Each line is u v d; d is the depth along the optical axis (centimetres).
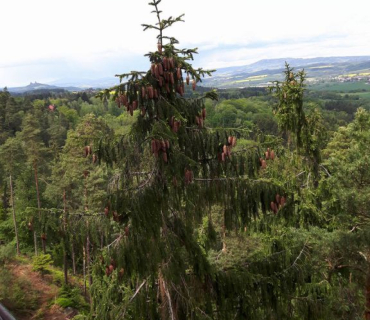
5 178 2952
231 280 536
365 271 686
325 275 726
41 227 481
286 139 968
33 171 2878
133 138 475
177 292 511
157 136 424
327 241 623
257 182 490
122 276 471
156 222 461
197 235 638
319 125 995
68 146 2059
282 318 548
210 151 491
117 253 457
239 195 490
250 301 532
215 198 502
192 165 441
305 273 573
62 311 1697
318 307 566
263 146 484
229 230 518
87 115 2162
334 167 705
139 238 454
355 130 725
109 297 539
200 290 536
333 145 1809
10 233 2864
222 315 531
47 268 2166
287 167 898
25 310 1636
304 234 664
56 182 2209
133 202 435
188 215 521
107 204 432
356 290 709
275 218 744
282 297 552
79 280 2150
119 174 477
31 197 2892
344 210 660
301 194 819
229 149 466
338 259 723
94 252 502
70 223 482
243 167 486
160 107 463
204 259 530
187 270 546
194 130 503
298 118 909
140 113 473
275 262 579
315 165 929
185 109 497
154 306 525
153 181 471
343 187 666
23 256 2450
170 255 494
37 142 2570
